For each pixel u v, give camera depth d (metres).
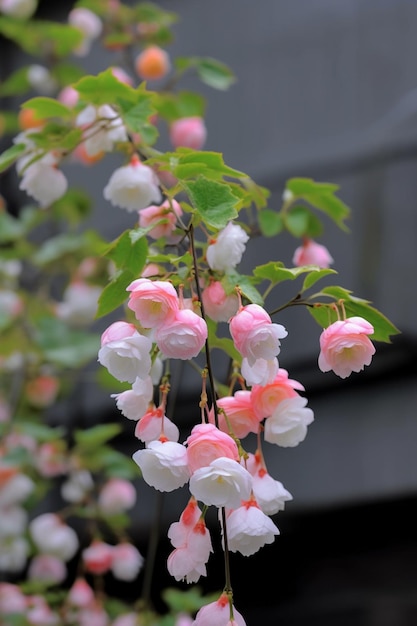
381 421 4.75
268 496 1.95
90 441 3.84
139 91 2.51
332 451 4.84
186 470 1.76
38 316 4.76
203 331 1.82
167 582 5.17
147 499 5.15
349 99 5.20
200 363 4.77
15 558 4.13
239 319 1.86
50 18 6.07
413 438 4.65
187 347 1.80
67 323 4.61
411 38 5.06
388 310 4.86
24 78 4.79
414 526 4.73
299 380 4.95
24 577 5.02
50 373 4.68
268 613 4.99
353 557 4.85
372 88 5.14
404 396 4.73
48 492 5.34
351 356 1.91
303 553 4.97
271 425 2.00
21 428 3.94
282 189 5.26
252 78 5.50
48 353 4.37
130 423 5.38
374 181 5.03
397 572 4.73
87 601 3.75
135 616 3.51
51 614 3.78
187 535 1.85
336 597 4.85
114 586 5.25
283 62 5.43
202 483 1.70
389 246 4.92
